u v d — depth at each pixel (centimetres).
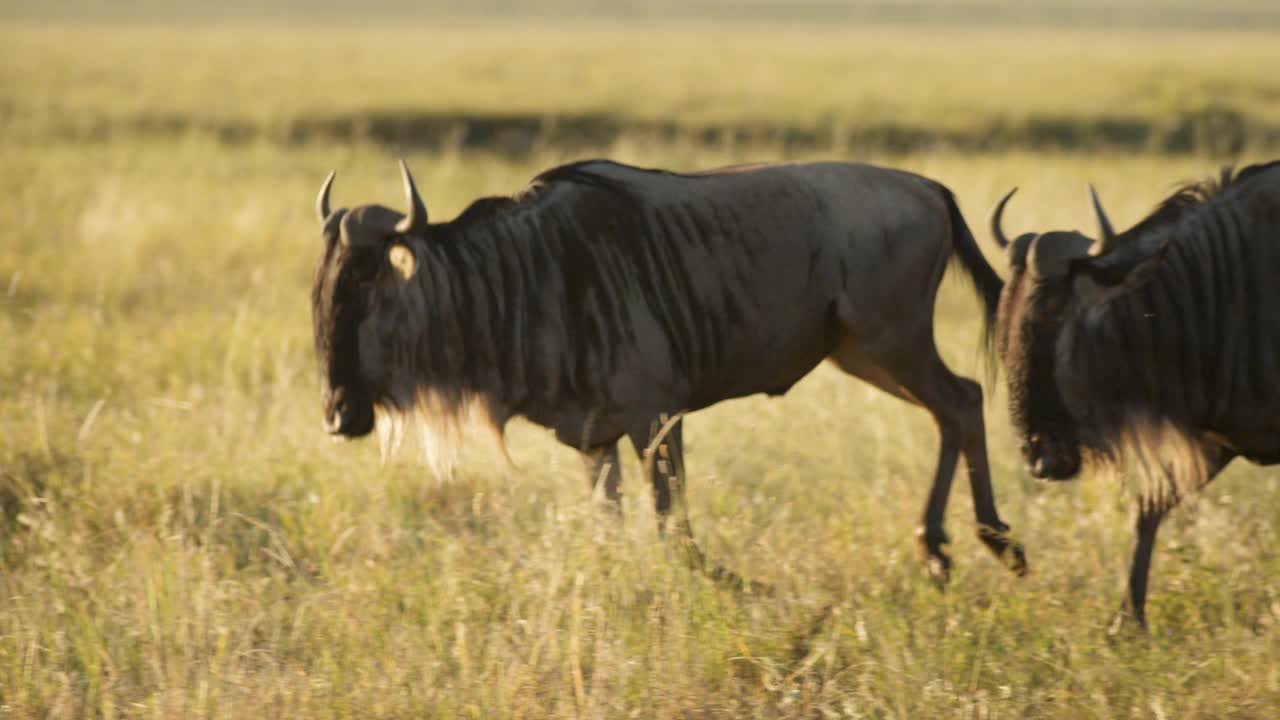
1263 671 1619
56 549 1959
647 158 6369
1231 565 1936
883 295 1998
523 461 2377
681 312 1912
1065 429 1680
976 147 7369
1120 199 4681
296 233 4394
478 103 8762
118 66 11562
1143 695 1580
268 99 8850
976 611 1800
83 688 1648
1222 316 1700
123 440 2464
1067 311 1658
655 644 1642
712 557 1936
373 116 8150
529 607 1762
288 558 1933
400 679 1611
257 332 3138
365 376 1808
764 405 2659
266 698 1567
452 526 2184
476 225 1880
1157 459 1742
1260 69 12175
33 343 3052
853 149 7225
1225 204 1728
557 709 1569
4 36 16788
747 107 8800
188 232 4338
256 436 2477
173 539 1908
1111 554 2002
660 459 1930
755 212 1947
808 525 2148
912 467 2370
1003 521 2178
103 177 5203
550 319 1866
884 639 1661
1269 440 1755
